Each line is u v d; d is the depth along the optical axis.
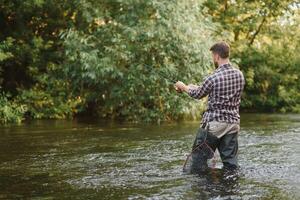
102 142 9.17
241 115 17.95
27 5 15.43
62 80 15.41
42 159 7.27
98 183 5.62
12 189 5.36
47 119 14.88
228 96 6.31
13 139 9.70
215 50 6.40
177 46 13.80
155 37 13.81
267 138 9.60
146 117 14.02
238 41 21.67
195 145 6.41
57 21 16.31
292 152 7.71
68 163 6.92
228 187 5.32
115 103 14.59
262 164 6.66
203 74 14.04
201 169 6.35
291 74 22.45
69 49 14.12
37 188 5.41
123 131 11.19
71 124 13.09
